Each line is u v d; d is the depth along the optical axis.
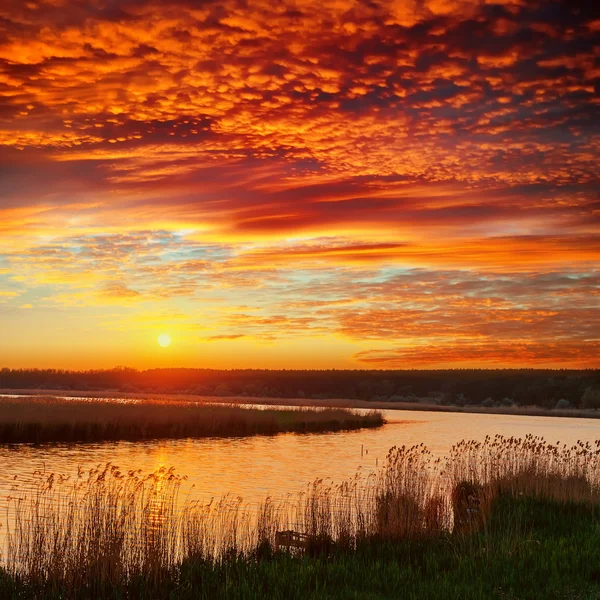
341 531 15.94
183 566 13.24
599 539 15.32
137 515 15.28
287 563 13.72
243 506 21.98
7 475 28.77
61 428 47.41
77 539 12.91
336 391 199.12
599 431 71.81
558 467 21.33
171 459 37.84
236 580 12.58
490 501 18.45
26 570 12.48
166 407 62.59
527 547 14.70
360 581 12.55
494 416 118.38
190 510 18.47
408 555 14.39
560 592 11.52
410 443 51.84
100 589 11.96
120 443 45.84
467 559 13.77
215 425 57.34
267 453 42.56
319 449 46.06
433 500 18.22
